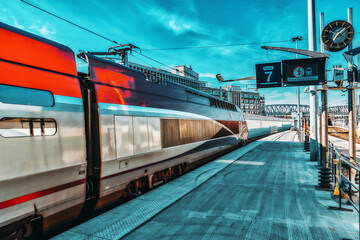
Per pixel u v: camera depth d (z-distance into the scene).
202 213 5.06
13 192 3.38
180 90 9.10
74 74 4.58
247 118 24.30
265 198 6.02
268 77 9.59
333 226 4.36
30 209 3.62
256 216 4.86
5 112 3.33
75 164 4.32
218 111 13.19
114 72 5.71
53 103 4.04
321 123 9.31
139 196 6.24
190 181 7.89
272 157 13.25
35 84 3.81
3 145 3.27
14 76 3.55
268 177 8.36
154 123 6.88
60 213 4.16
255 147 18.64
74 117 4.38
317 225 4.40
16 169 3.40
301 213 5.00
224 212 5.10
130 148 5.78
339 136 31.64
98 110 4.96
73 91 4.46
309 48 11.16
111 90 5.44
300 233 4.09
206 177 8.47
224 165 10.90
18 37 3.77
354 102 6.98
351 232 4.11
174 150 7.96
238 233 4.12
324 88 8.31
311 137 11.91
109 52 12.62
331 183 7.67
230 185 7.35
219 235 4.05
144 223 4.57
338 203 5.60
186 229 4.30
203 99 11.38
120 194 5.67
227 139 14.46
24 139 3.54
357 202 5.58
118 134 5.41
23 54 3.76
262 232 4.14
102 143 4.95
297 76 8.56
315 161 11.71
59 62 4.33
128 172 5.73
